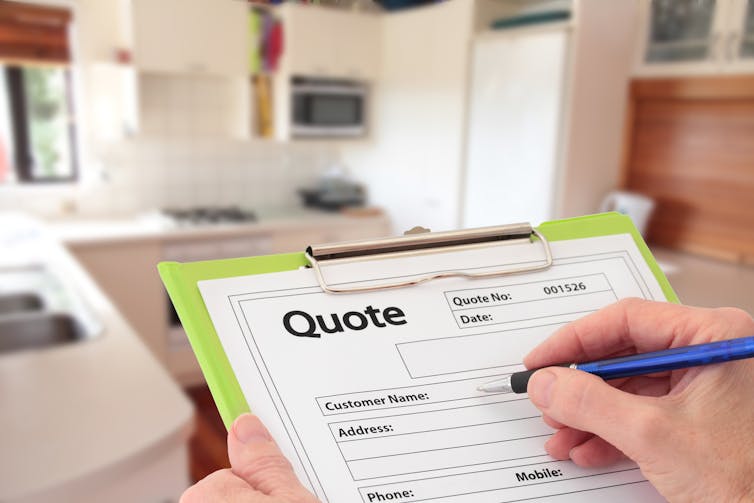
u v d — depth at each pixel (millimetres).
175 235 2629
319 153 3467
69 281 1789
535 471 300
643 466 299
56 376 1020
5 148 2783
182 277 306
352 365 303
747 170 788
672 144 748
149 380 1012
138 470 800
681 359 318
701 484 288
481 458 297
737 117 808
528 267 352
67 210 2924
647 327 343
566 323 340
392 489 282
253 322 303
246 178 3365
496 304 336
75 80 2809
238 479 276
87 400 933
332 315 313
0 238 2311
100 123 2924
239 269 316
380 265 330
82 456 777
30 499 690
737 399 306
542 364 328
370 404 297
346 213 2707
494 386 311
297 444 283
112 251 2520
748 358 314
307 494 269
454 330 323
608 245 372
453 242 345
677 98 723
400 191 1410
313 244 329
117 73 2875
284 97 2766
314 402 292
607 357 362
